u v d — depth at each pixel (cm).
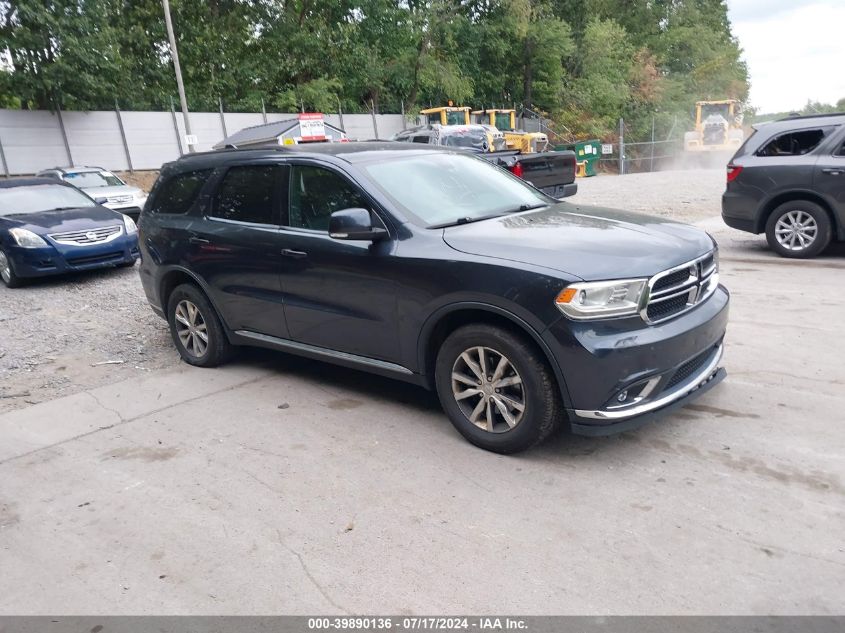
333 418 459
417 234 411
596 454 385
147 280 612
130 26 3195
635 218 443
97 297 885
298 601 280
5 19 2520
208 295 545
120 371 587
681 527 312
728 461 367
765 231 890
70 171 1681
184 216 564
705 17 5919
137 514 354
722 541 300
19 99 2878
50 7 2486
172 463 407
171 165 605
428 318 399
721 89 5538
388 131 3791
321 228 459
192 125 3102
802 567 280
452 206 450
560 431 419
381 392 502
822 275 770
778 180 856
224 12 3500
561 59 4528
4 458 428
